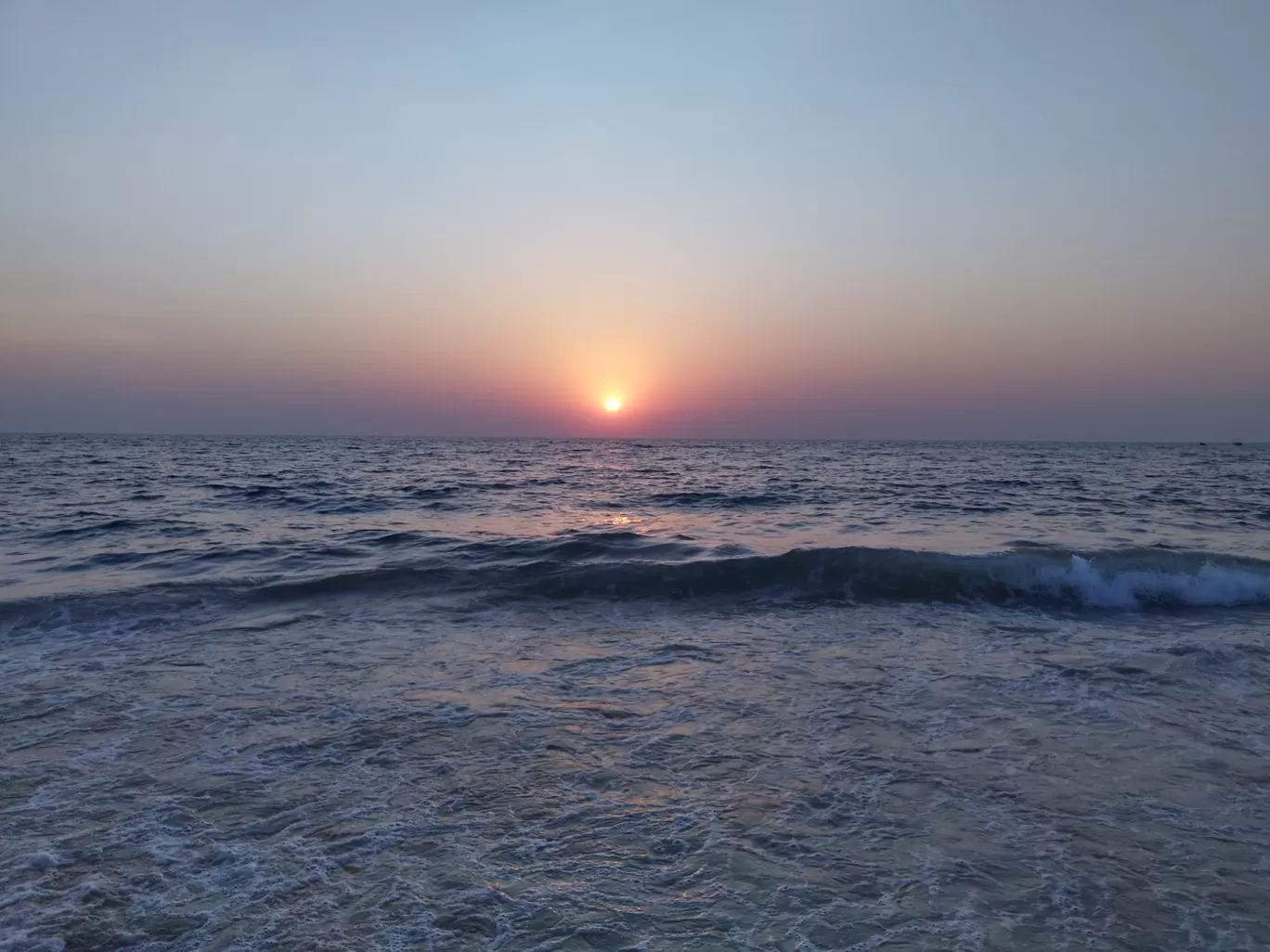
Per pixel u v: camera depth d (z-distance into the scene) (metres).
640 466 58.97
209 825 4.81
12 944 3.63
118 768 5.62
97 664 8.20
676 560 14.19
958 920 3.84
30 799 5.13
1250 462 74.31
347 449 94.81
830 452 104.19
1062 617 10.75
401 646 9.06
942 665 8.37
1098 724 6.59
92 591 11.11
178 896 4.04
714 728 6.50
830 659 8.62
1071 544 16.86
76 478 38.19
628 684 7.70
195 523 20.28
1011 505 27.30
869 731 6.43
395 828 4.80
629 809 5.06
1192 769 5.67
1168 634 9.80
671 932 3.74
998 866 4.37
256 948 3.62
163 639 9.23
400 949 3.61
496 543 16.14
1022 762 5.80
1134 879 4.23
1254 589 11.90
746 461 69.06
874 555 12.74
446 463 60.41
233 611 10.66
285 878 4.23
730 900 4.02
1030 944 3.65
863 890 4.12
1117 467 61.12
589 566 12.95
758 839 4.66
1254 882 4.20
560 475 45.41
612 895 4.07
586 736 6.32
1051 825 4.84
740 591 11.97
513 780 5.48
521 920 3.84
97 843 4.57
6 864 4.33
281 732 6.35
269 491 31.06
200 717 6.66
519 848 4.55
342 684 7.61
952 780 5.49
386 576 12.34
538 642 9.32
